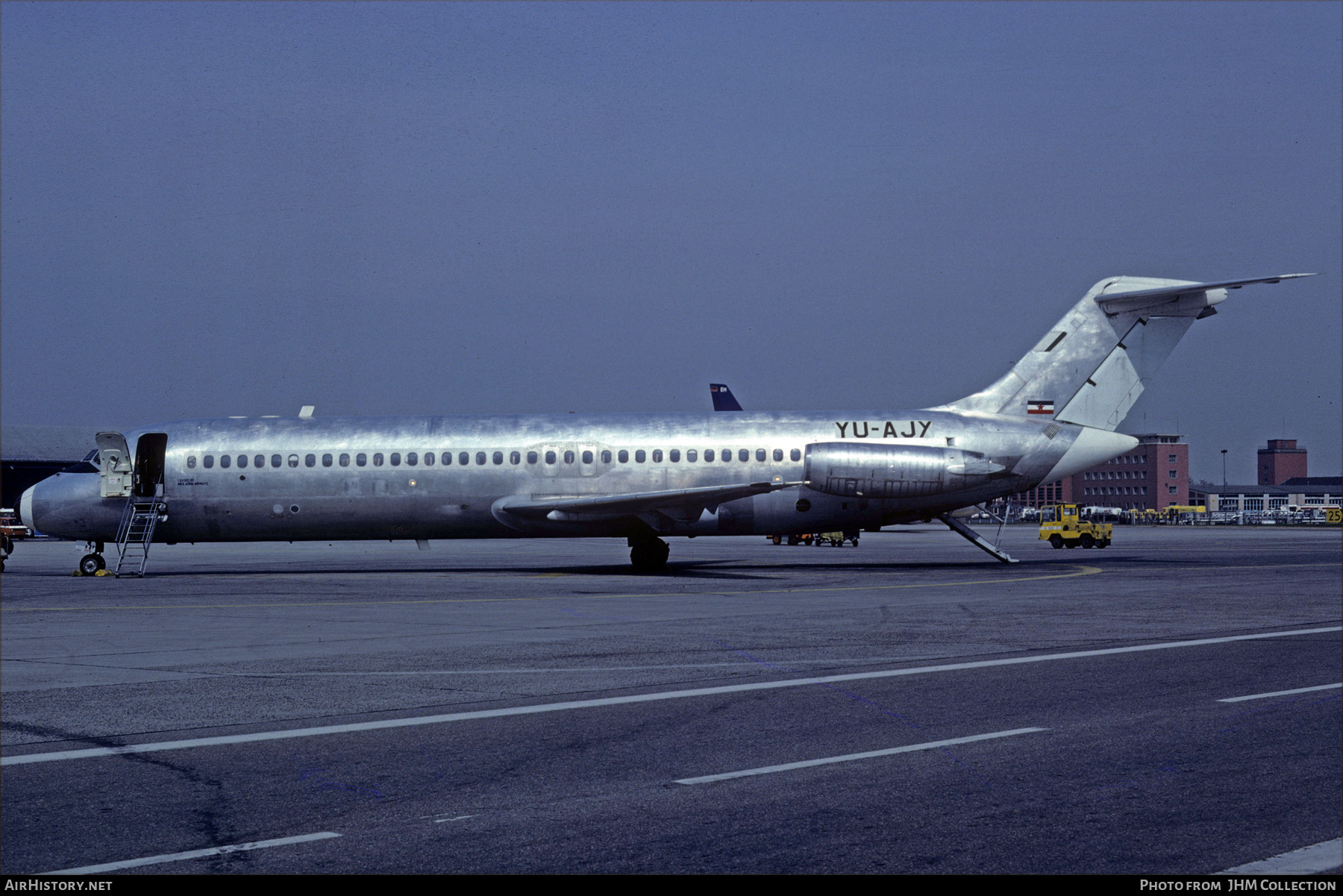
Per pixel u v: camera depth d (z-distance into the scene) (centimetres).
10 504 11694
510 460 3966
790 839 852
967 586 3281
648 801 954
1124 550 6322
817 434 4038
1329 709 1330
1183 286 3988
